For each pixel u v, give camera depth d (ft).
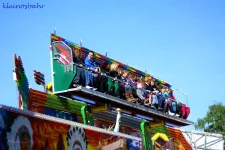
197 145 124.98
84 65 76.28
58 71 72.38
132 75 89.10
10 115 48.88
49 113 69.82
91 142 61.98
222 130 191.72
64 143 56.70
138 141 74.69
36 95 67.31
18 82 59.93
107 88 76.54
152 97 87.71
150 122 91.76
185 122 97.40
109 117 82.84
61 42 72.74
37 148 52.26
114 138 67.05
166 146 94.02
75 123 59.36
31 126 51.78
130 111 84.64
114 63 84.33
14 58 59.21
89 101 76.07
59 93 72.02
